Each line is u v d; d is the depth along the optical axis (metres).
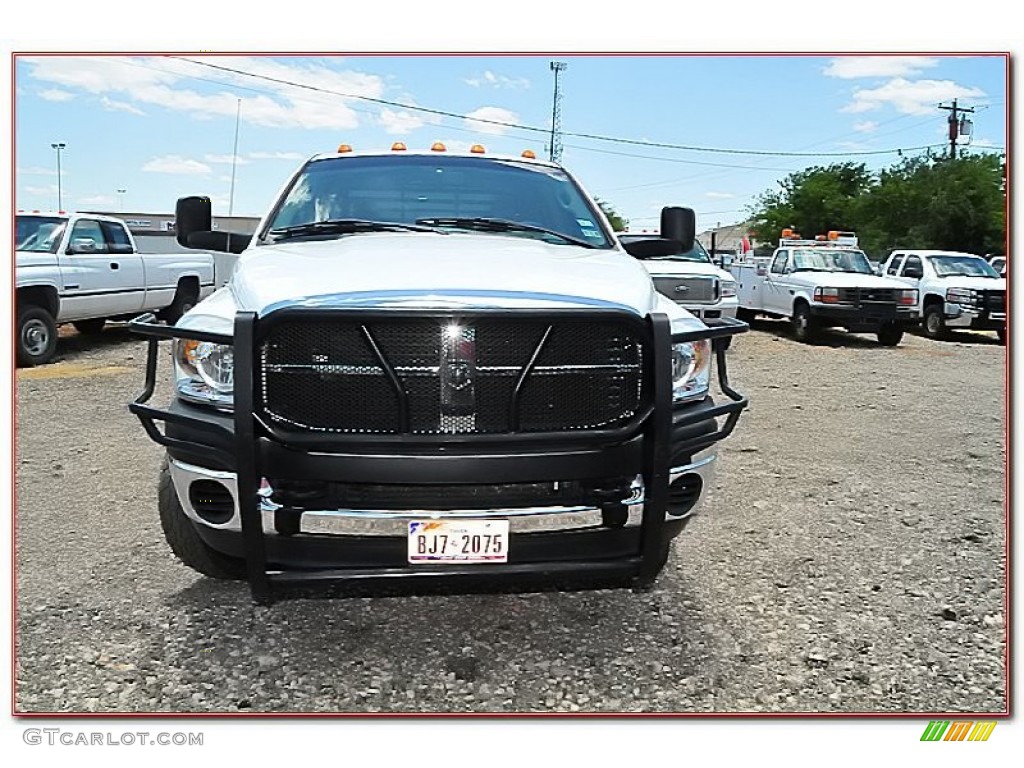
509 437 2.95
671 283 12.59
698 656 3.43
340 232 4.20
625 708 3.09
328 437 2.90
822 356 13.88
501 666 3.36
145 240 18.83
